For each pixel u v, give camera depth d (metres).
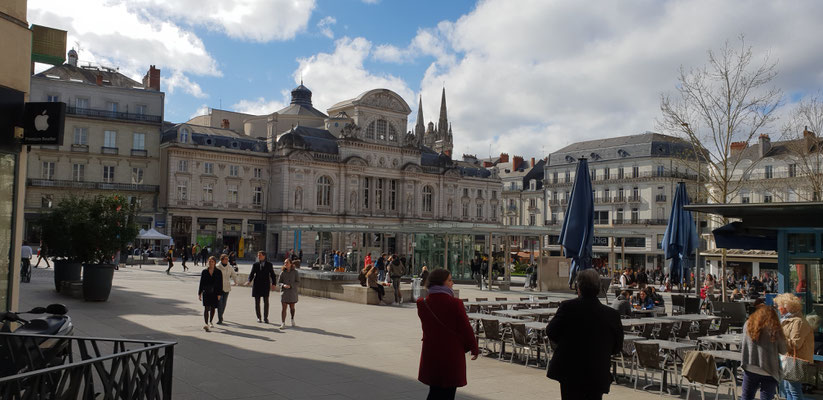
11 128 10.48
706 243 50.91
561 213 87.75
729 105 25.09
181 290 27.00
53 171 64.50
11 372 6.96
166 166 71.62
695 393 10.75
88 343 12.99
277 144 79.56
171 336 14.60
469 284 41.50
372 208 87.38
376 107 88.81
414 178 91.38
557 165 88.81
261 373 10.83
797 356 8.41
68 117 64.94
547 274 34.97
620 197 80.19
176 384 9.77
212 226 74.00
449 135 146.25
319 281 26.56
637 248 77.38
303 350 13.30
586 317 6.82
